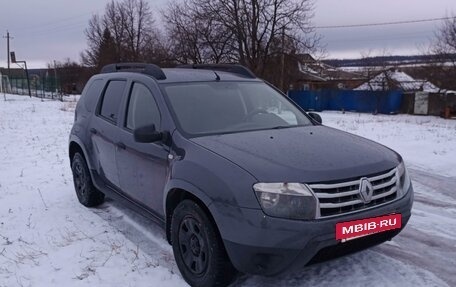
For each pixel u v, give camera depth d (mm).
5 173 8812
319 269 4215
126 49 65125
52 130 16188
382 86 36781
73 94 60656
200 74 5301
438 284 3939
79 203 6547
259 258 3393
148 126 4301
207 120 4520
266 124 4738
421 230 5344
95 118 5934
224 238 3500
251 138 4168
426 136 14547
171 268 4367
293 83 41656
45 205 6496
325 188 3406
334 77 57531
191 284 3959
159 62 40375
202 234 3762
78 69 65938
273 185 3375
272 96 5355
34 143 12859
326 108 39750
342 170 3543
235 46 34531
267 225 3312
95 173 5953
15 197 7000
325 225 3338
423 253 4641
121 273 4297
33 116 23062
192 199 3938
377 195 3648
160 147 4402
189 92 4809
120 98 5492
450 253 4648
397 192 3855
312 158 3680
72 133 6516
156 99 4719
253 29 33594
